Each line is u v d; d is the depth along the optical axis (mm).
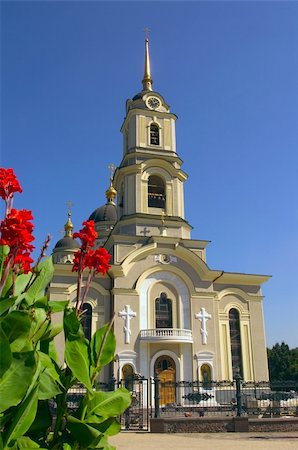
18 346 5426
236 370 35875
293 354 88375
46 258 6977
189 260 36875
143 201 38188
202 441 16594
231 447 14891
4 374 5109
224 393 33594
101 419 6117
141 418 21906
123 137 43469
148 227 37688
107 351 6566
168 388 33188
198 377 33906
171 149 40594
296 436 18281
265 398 23266
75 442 5836
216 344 35250
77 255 6969
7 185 6348
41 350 6551
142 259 36062
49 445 5867
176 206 38906
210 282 36844
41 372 5758
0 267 6184
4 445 5043
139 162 39312
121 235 36688
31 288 6629
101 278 35469
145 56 45062
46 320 6395
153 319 34844
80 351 6152
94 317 34250
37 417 5914
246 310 37844
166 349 34188
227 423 19812
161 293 35750
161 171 39500
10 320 5398
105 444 6059
